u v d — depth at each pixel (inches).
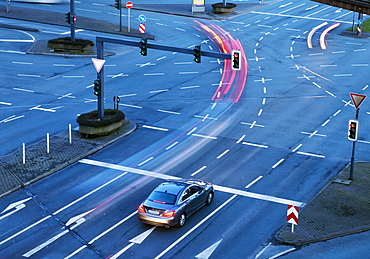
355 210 1098.1
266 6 3420.3
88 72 2074.3
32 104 1729.8
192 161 1348.4
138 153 1397.6
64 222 1047.6
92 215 1074.1
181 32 2726.4
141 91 1888.5
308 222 1042.7
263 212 1093.8
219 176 1263.5
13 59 2159.2
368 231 1023.6
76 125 1573.6
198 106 1756.9
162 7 3272.6
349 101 1844.2
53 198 1150.3
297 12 3260.3
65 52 2274.9
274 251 944.3
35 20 2738.7
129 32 2620.6
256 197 1161.4
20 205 1117.1
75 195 1163.9
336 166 1332.4
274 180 1248.2
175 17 3058.6
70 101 1774.1
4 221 1049.5
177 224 1013.2
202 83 1995.6
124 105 1747.0
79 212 1087.0
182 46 2468.0
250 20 3053.6
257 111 1720.0
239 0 3575.3
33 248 950.4
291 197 1166.3
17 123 1574.8
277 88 1962.4
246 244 969.5
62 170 1286.9
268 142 1476.4
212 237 991.6
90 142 1446.9
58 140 1457.9
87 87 1914.4
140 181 1232.8
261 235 1003.9
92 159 1354.6
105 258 917.2
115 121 1508.4
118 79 2007.9
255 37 2701.8
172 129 1562.5
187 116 1667.1
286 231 1005.2
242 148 1432.1
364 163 1354.6
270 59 2342.5
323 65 2271.2
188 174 1270.9
